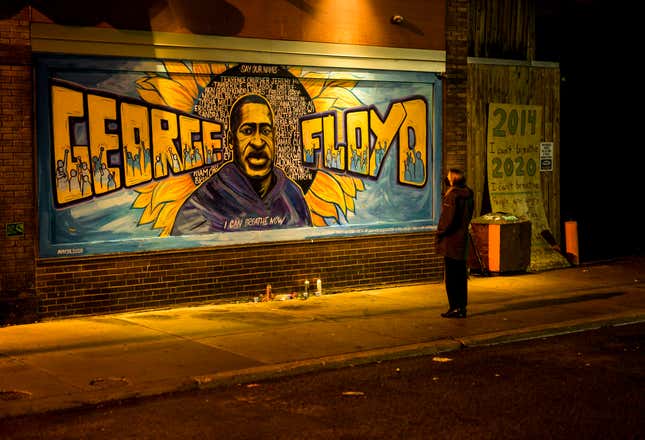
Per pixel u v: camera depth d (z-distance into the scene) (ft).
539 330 35.40
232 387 27.48
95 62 37.17
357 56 44.14
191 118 39.78
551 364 30.30
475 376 28.63
